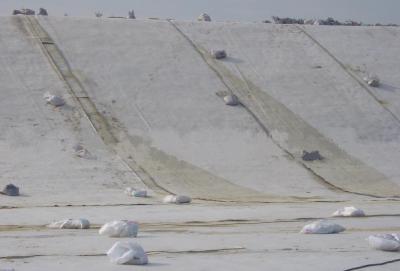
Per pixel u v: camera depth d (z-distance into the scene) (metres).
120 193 135.62
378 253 60.62
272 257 58.16
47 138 162.62
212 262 55.34
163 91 187.12
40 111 173.00
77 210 108.69
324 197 138.12
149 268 52.38
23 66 189.88
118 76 190.50
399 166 167.00
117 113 176.62
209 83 192.62
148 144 166.00
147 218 96.25
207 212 105.44
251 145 170.25
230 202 126.50
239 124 178.00
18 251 61.22
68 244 65.81
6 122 167.12
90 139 164.50
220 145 169.00
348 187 151.25
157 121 175.50
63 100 177.62
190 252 60.91
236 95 189.25
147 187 143.12
